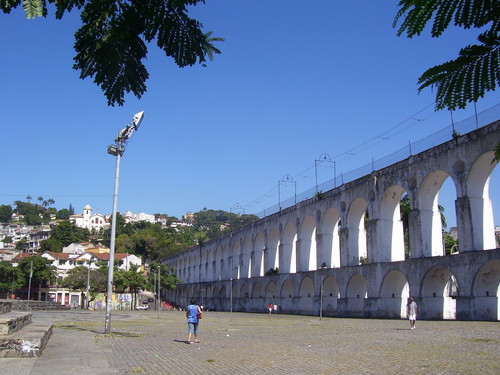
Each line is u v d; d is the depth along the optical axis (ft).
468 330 73.67
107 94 12.84
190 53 12.69
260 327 95.09
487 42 9.18
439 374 34.35
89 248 419.13
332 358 44.42
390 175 129.59
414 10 9.51
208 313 196.85
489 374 33.94
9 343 43.27
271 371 37.29
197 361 43.78
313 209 167.22
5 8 9.80
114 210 73.82
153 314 182.19
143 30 12.44
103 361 43.29
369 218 136.77
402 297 128.67
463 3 9.24
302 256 173.37
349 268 141.59
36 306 207.82
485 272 99.50
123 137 73.97
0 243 577.02
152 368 39.50
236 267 240.94
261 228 208.54
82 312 194.29
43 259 271.28
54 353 47.98
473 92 9.41
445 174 117.29
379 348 52.21
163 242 446.19
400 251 132.46
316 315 156.25
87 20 12.05
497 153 12.96
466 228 104.42
